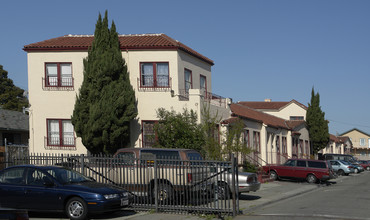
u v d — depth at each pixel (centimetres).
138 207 1347
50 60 2325
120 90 2156
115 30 2228
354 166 4234
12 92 4469
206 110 2311
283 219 1202
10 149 2186
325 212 1325
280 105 6172
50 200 1181
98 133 2131
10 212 729
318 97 4866
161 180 1344
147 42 2344
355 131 10275
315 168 2761
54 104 2316
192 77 2509
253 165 2661
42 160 1573
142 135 2273
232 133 2253
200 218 1238
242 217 1257
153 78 2303
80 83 2306
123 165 1368
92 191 1166
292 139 4050
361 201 1666
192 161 1301
